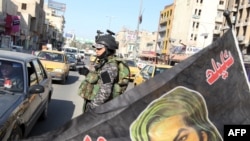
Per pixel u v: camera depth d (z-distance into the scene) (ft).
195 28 301.63
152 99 8.80
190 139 8.79
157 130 8.70
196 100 8.95
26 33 256.52
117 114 8.73
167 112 8.81
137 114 8.75
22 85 17.74
